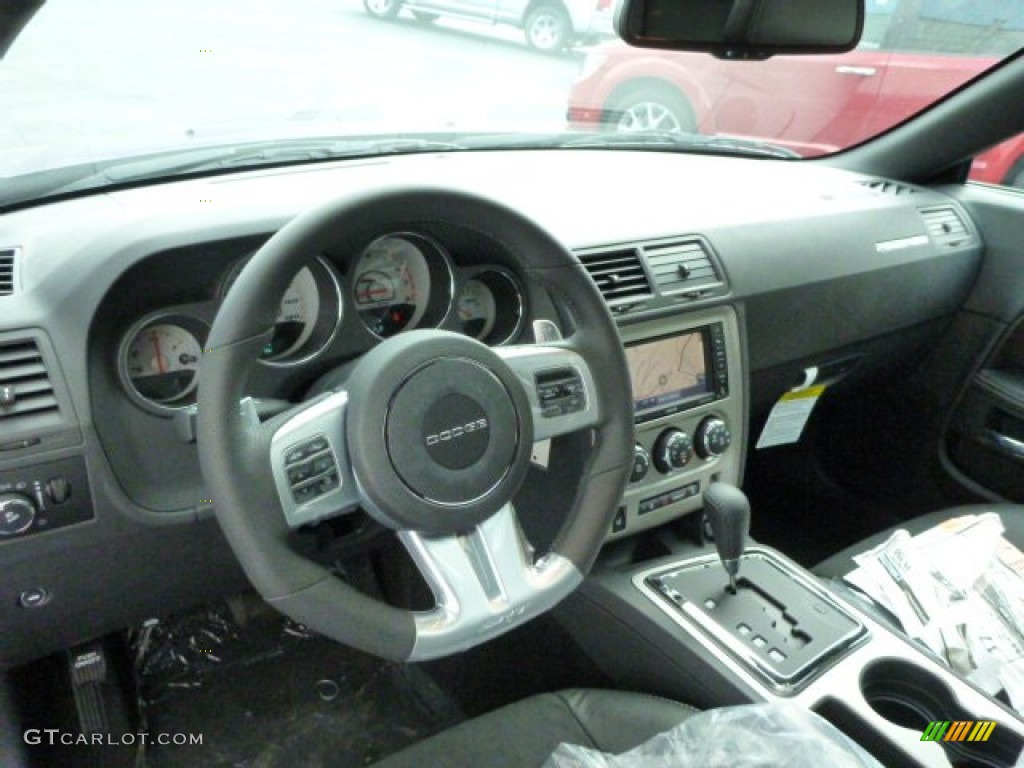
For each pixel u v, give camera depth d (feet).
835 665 3.94
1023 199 6.64
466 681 5.25
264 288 2.65
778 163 7.08
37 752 4.50
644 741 3.58
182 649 5.46
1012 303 6.30
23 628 3.70
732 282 4.94
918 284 6.14
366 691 5.36
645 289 4.61
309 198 4.10
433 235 3.56
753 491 7.37
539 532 4.31
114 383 3.47
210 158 4.80
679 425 4.83
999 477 6.30
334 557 3.80
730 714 3.57
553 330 3.59
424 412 2.81
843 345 5.88
